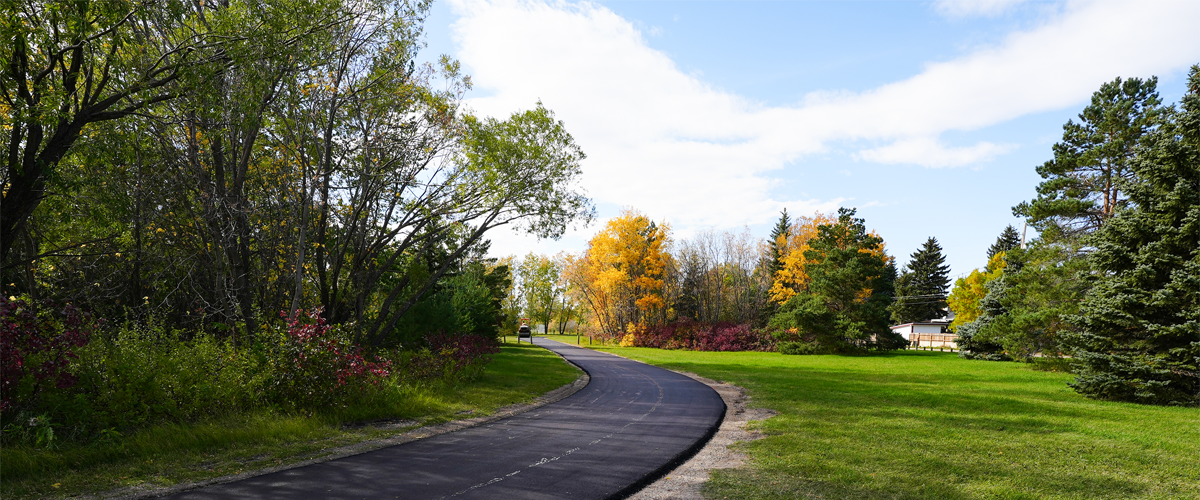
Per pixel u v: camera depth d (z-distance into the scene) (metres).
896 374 24.09
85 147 11.27
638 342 54.03
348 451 8.05
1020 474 7.04
